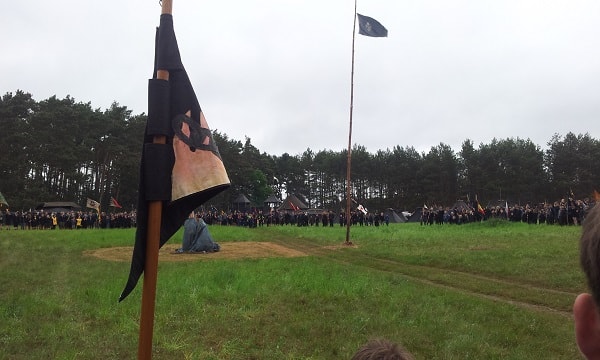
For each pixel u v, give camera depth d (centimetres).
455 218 4250
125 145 6694
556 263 1516
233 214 5281
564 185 7638
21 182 5862
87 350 689
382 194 10000
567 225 3142
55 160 6112
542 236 2370
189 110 439
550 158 8206
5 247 2123
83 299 993
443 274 1512
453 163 8662
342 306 961
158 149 421
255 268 1477
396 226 4416
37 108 6550
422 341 767
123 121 6938
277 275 1316
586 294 129
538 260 1594
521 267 1498
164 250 2219
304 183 10856
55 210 5059
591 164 7769
